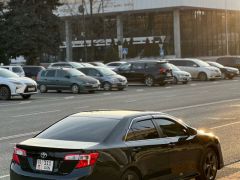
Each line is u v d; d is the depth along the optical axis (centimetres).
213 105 2866
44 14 7512
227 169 1252
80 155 836
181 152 1008
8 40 7144
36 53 7262
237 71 6153
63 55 11094
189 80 5422
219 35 11556
